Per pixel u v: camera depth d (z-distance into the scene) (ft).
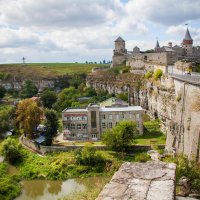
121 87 527.40
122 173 53.98
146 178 52.06
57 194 234.99
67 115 376.89
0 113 412.57
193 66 338.34
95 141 365.40
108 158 293.02
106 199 45.91
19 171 285.84
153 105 409.08
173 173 54.13
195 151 211.00
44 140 352.28
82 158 286.66
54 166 285.64
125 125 314.55
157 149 307.37
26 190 247.29
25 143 356.79
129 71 562.66
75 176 270.05
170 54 473.26
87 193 74.69
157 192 47.57
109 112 373.81
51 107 569.64
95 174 269.85
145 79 460.14
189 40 584.81
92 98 552.82
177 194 78.79
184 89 248.93
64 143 355.97
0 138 398.21
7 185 243.40
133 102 494.18
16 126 392.68
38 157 314.55
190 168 107.96
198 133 213.05
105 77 599.98
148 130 374.63
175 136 268.21
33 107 368.89
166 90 350.64
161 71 399.24
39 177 270.87
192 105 228.02
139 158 277.23
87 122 376.27
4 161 307.17
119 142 306.55
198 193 83.10
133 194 47.01
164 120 357.61
